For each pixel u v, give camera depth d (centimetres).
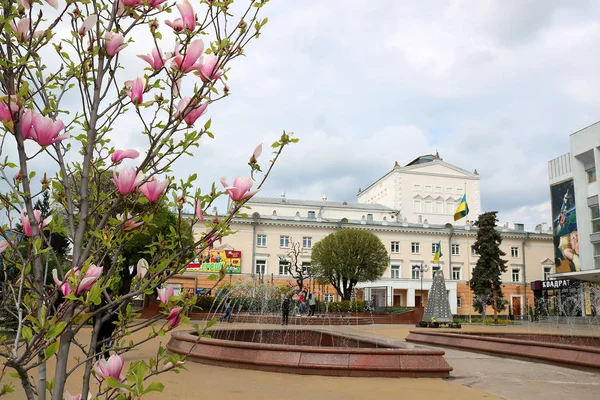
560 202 3969
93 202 234
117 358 174
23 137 190
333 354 876
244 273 4534
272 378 814
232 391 691
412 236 5009
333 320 2906
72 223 217
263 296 3538
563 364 1106
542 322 3791
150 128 225
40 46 216
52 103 242
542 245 5253
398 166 5909
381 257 3841
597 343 1630
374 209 5634
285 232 4753
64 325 167
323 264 3797
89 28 214
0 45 203
